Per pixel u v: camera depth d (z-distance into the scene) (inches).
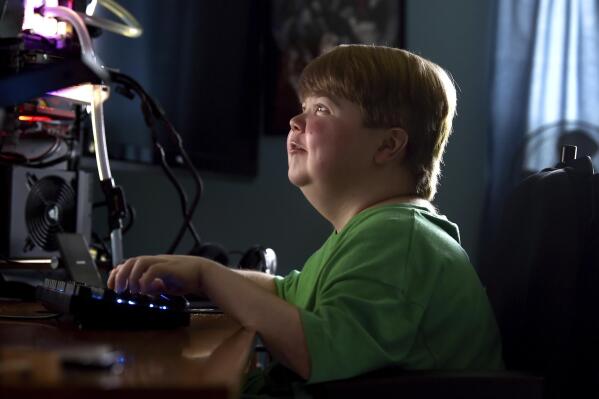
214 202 119.7
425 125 50.5
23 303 51.9
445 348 43.6
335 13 120.7
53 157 62.5
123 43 88.4
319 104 50.0
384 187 49.6
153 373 24.2
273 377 46.5
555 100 114.3
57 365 22.1
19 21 52.6
